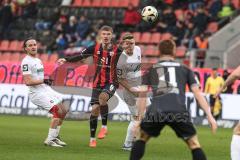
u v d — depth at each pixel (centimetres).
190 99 5584
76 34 7356
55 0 8225
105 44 3297
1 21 8012
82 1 8188
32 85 3312
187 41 6838
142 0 7412
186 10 7369
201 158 2142
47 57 7150
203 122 5525
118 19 7869
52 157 2875
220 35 6775
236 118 5481
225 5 7188
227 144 3797
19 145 3344
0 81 6181
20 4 8175
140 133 2222
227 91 5562
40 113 5975
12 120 5362
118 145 3512
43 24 7794
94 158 2888
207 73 5716
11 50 7781
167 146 3541
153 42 7119
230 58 6525
